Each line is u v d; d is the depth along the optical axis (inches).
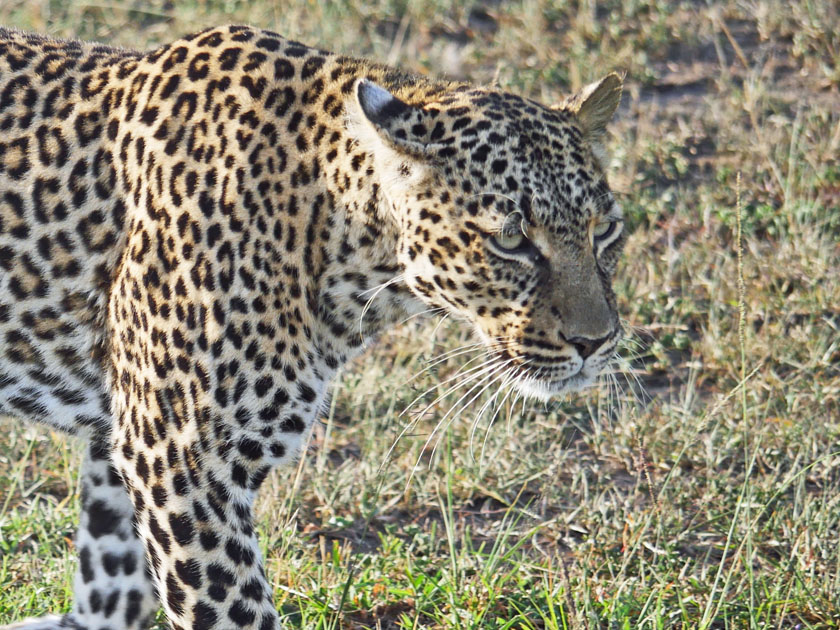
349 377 507.8
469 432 462.0
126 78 340.8
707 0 796.6
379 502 440.5
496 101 328.8
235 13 770.2
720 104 697.0
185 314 317.4
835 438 465.7
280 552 396.8
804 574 387.2
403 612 380.8
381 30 774.5
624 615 365.1
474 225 317.4
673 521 419.2
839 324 538.9
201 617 321.1
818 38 745.0
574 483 446.9
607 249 343.9
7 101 342.3
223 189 319.0
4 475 444.5
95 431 352.5
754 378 498.3
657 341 532.7
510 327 329.1
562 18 785.6
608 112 345.7
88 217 334.0
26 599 374.0
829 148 644.1
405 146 311.6
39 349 341.7
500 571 403.2
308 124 325.7
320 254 325.4
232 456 318.3
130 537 363.6
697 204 617.0
